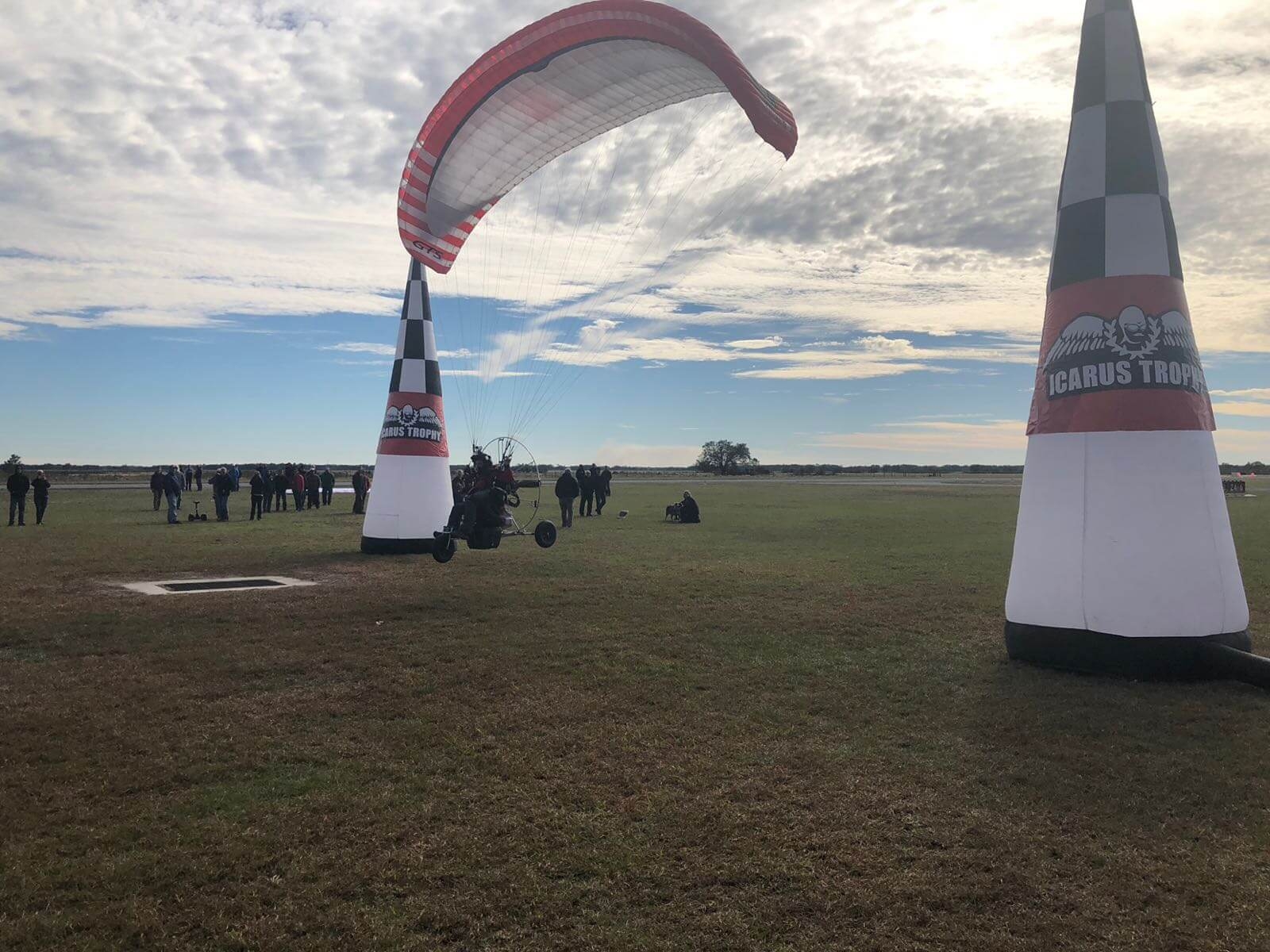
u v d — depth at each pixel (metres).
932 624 12.09
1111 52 9.61
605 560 19.09
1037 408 10.03
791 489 68.12
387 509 19.56
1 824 5.55
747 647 10.61
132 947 4.23
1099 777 6.45
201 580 15.59
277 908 4.58
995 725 7.63
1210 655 8.73
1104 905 4.66
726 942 4.31
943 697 8.48
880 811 5.85
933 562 19.09
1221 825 5.65
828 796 6.10
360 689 8.66
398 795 6.07
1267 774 6.48
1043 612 9.61
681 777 6.45
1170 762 6.72
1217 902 4.70
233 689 8.62
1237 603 9.15
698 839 5.41
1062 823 5.68
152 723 7.59
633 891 4.80
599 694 8.56
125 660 9.72
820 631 11.56
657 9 11.39
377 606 12.91
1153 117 9.66
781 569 17.86
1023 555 9.92
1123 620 9.04
